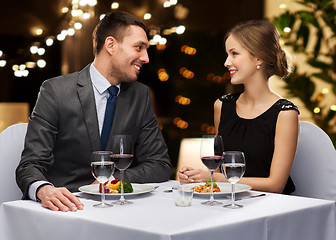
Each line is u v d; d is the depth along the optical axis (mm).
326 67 4113
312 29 4723
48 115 2184
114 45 2258
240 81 2332
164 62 6582
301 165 2340
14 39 5762
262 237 1410
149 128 2408
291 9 5129
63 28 4660
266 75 2354
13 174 2250
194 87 6637
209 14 6363
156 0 5984
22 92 5777
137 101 2391
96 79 2291
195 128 6637
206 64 6590
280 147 2207
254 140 2316
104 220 1366
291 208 1530
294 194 2357
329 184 2246
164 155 2365
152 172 2195
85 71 2328
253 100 2385
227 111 2473
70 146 2234
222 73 6574
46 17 5629
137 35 2268
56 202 1528
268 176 2295
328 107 4617
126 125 2314
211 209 1512
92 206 1577
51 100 2205
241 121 2389
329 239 1631
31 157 2043
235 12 6277
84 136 2230
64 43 5379
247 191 1837
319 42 4094
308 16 4051
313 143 2326
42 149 2096
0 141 2266
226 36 2354
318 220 1594
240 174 1543
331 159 2264
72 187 2217
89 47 5371
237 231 1341
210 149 1639
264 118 2309
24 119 5348
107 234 1336
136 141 2412
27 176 1836
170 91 6668
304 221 1542
